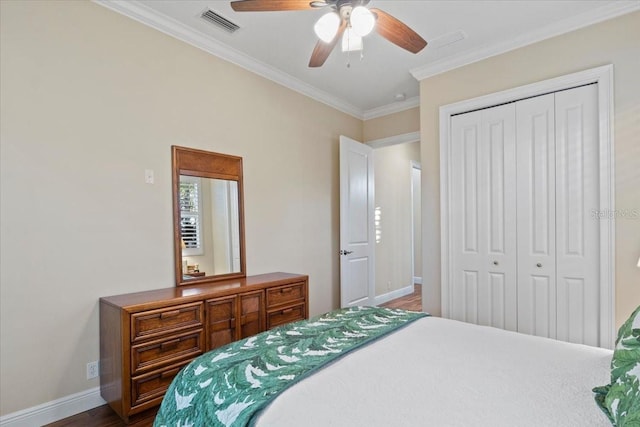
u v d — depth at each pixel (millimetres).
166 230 2668
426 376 1212
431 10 2549
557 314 2740
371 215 4652
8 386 1967
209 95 3000
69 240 2193
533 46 2871
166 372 2176
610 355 1389
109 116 2389
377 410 989
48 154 2123
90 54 2311
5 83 1983
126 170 2461
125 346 2004
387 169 5617
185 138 2816
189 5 2479
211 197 2973
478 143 3170
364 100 4344
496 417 941
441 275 3346
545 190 2816
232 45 3033
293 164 3785
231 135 3164
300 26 2748
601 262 2529
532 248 2871
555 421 914
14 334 1988
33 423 2033
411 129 4383
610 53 2529
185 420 1188
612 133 2506
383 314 2072
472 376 1208
